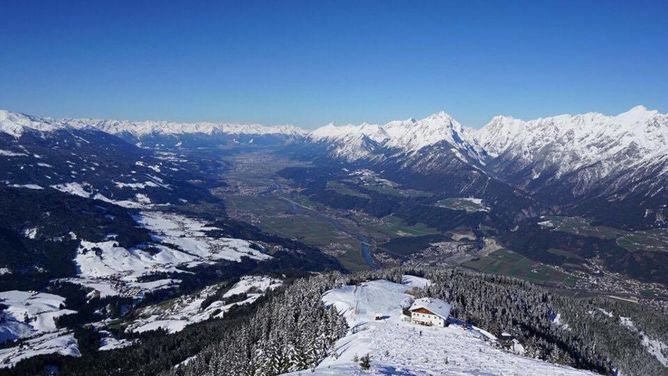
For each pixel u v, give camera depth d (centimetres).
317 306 14250
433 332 12338
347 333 12531
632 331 19650
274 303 16475
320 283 17662
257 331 14250
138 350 16962
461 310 14525
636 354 17300
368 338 11319
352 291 16500
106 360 16450
